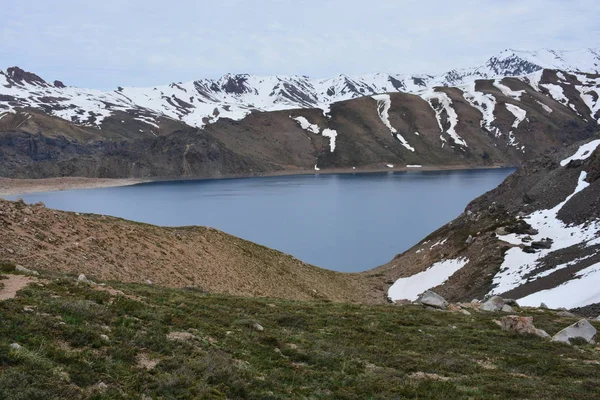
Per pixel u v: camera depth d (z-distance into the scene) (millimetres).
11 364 13836
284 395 16344
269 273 61656
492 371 21922
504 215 104688
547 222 92312
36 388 12641
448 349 25297
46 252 35375
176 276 44844
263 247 73188
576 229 82938
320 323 28625
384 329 28875
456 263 91500
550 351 26500
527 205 105250
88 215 49656
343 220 196750
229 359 18688
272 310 30922
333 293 70062
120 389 14234
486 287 74750
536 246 81500
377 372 20172
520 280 71938
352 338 25812
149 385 14797
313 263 130875
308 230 177250
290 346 22531
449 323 32344
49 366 14156
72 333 17062
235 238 68438
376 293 85062
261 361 19656
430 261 100375
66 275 29438
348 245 152875
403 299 83062
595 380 20938
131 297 25953
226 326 24297
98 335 17531
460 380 19969
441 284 85750
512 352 25625
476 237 96312
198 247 55875
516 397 18281
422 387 18562
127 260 42406
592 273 60688
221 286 48438
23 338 15648
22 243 34781
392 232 172125
